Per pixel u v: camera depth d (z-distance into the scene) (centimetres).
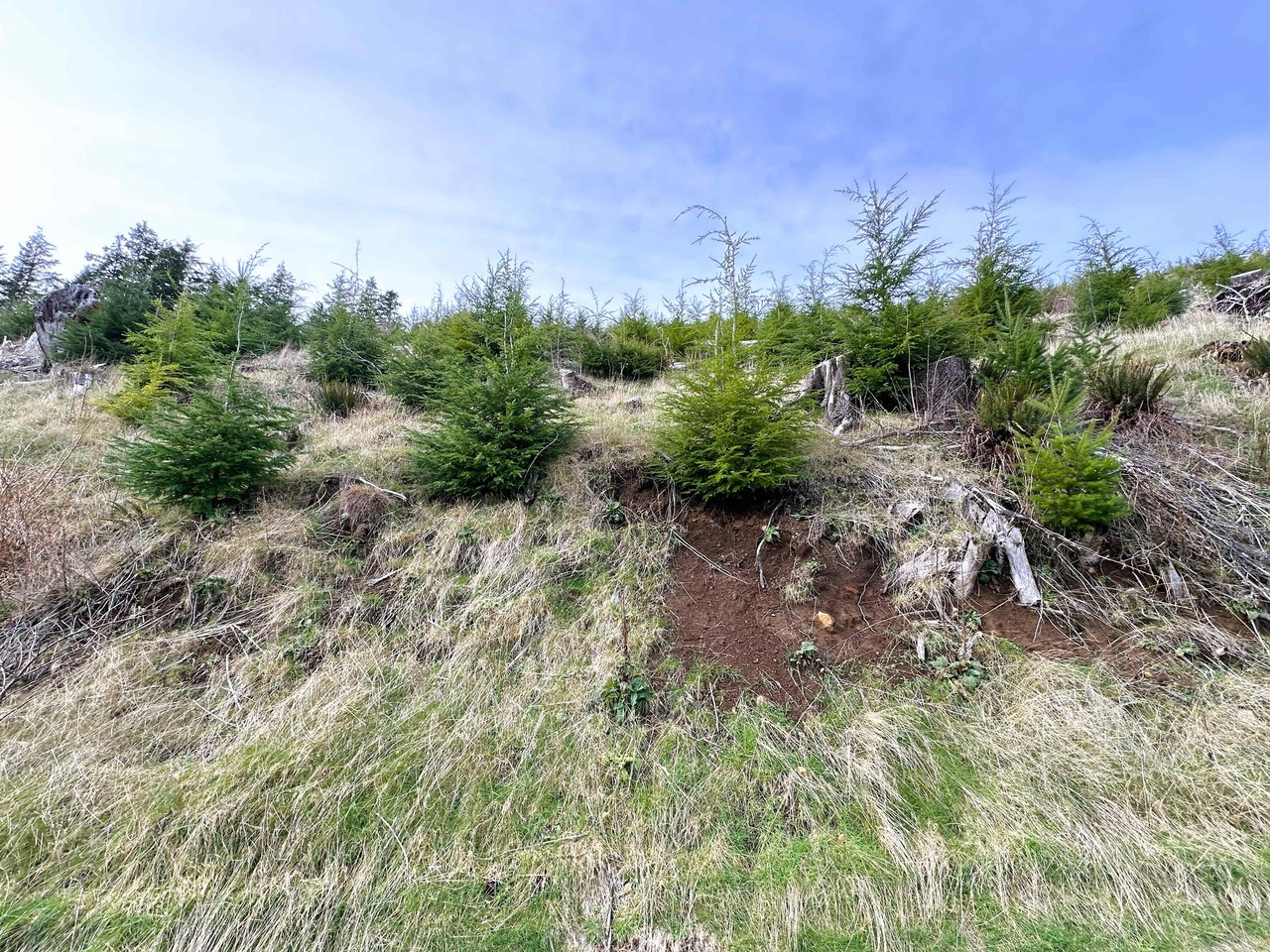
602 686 306
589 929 204
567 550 407
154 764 263
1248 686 270
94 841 226
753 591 371
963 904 207
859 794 248
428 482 464
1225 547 339
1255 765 238
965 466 429
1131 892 204
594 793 253
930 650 318
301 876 219
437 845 232
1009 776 249
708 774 261
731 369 407
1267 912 194
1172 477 387
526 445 462
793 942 199
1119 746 254
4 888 209
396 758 268
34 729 277
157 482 410
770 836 235
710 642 337
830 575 373
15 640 326
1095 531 358
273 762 258
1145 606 324
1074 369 471
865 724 278
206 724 287
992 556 361
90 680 304
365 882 216
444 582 385
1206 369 580
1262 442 412
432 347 761
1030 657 305
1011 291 747
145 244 1509
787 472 410
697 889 216
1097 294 905
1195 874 207
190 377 657
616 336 1005
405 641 345
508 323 598
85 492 461
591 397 747
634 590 377
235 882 215
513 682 318
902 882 214
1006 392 432
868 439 492
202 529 413
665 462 454
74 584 359
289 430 555
